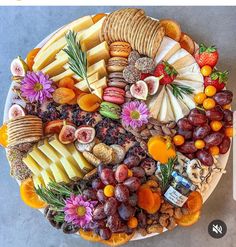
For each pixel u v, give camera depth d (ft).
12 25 2.15
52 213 1.81
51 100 1.85
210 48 1.78
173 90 1.82
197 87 1.82
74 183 1.79
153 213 1.77
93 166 1.80
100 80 1.82
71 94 1.82
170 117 1.82
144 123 1.78
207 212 2.03
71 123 1.84
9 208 2.09
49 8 2.14
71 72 1.84
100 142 1.82
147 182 1.78
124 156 1.81
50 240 2.08
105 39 1.84
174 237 2.04
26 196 1.84
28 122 1.78
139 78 1.81
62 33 1.86
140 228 1.79
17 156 1.83
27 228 2.09
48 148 1.79
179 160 1.78
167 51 1.81
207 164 1.77
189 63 1.84
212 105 1.78
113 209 1.67
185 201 1.77
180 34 1.87
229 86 2.05
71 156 1.80
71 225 1.80
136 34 1.79
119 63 1.82
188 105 1.83
